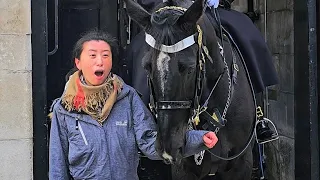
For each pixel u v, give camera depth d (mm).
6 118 3572
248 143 3629
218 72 3232
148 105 3457
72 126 2873
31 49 3584
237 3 5699
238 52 3746
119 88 2959
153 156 2920
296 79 4047
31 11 3566
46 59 3613
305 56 3906
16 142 3596
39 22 3582
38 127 3613
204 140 2762
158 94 2641
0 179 3598
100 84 2875
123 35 4836
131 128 2953
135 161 2984
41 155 3619
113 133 2891
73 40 4875
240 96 3521
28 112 3600
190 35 2688
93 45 2855
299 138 4039
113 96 2896
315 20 3838
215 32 3367
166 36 2639
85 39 2889
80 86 2873
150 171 4973
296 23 4020
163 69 2613
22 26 3557
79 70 2932
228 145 3523
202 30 2934
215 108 3314
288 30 4918
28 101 3596
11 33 3541
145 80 3514
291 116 4895
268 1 5441
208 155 3396
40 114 3611
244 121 3533
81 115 2883
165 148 2635
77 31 4902
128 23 4594
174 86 2615
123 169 2896
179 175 3611
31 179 3631
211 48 3143
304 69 3932
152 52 2664
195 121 3033
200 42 2791
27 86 3588
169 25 2672
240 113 3504
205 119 3311
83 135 2857
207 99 3158
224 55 3447
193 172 3537
